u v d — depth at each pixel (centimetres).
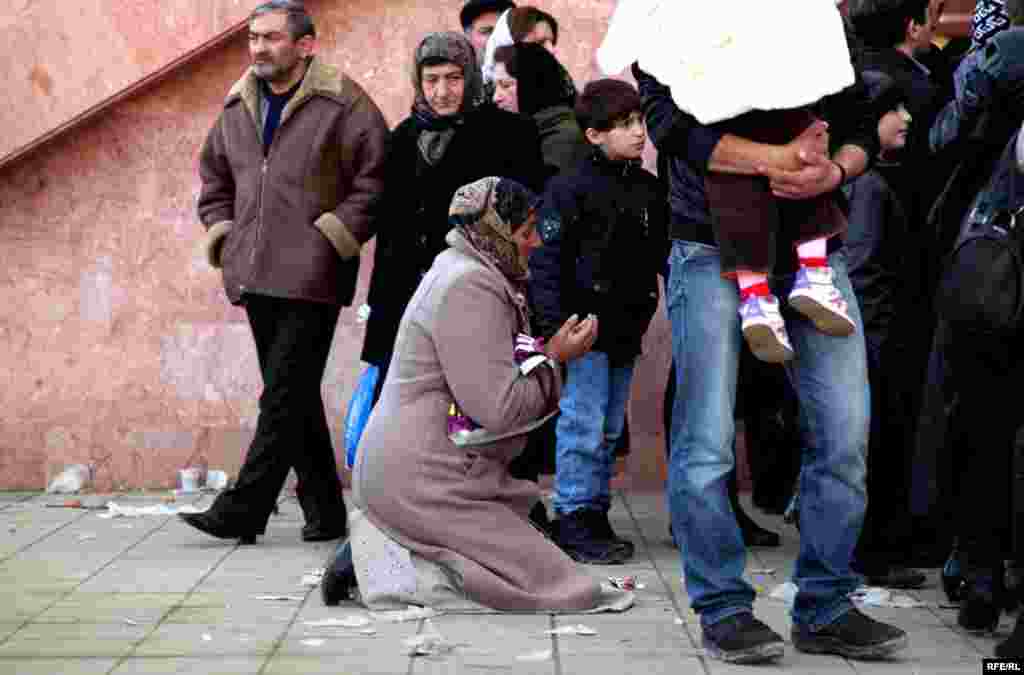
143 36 912
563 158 803
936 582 679
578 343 621
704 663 531
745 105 496
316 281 791
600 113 737
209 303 943
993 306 550
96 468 941
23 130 916
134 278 941
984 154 587
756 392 848
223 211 827
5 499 912
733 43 503
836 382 526
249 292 797
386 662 536
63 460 941
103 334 942
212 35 913
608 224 738
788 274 518
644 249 744
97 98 912
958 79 581
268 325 811
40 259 939
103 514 859
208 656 546
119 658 543
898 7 677
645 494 934
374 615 608
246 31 931
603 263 737
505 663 533
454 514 617
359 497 629
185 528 820
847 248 662
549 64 816
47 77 914
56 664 534
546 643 563
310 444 787
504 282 622
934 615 611
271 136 806
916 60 730
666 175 757
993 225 555
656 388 935
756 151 502
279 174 799
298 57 805
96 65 912
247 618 608
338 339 944
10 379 941
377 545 623
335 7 941
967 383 577
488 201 624
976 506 575
